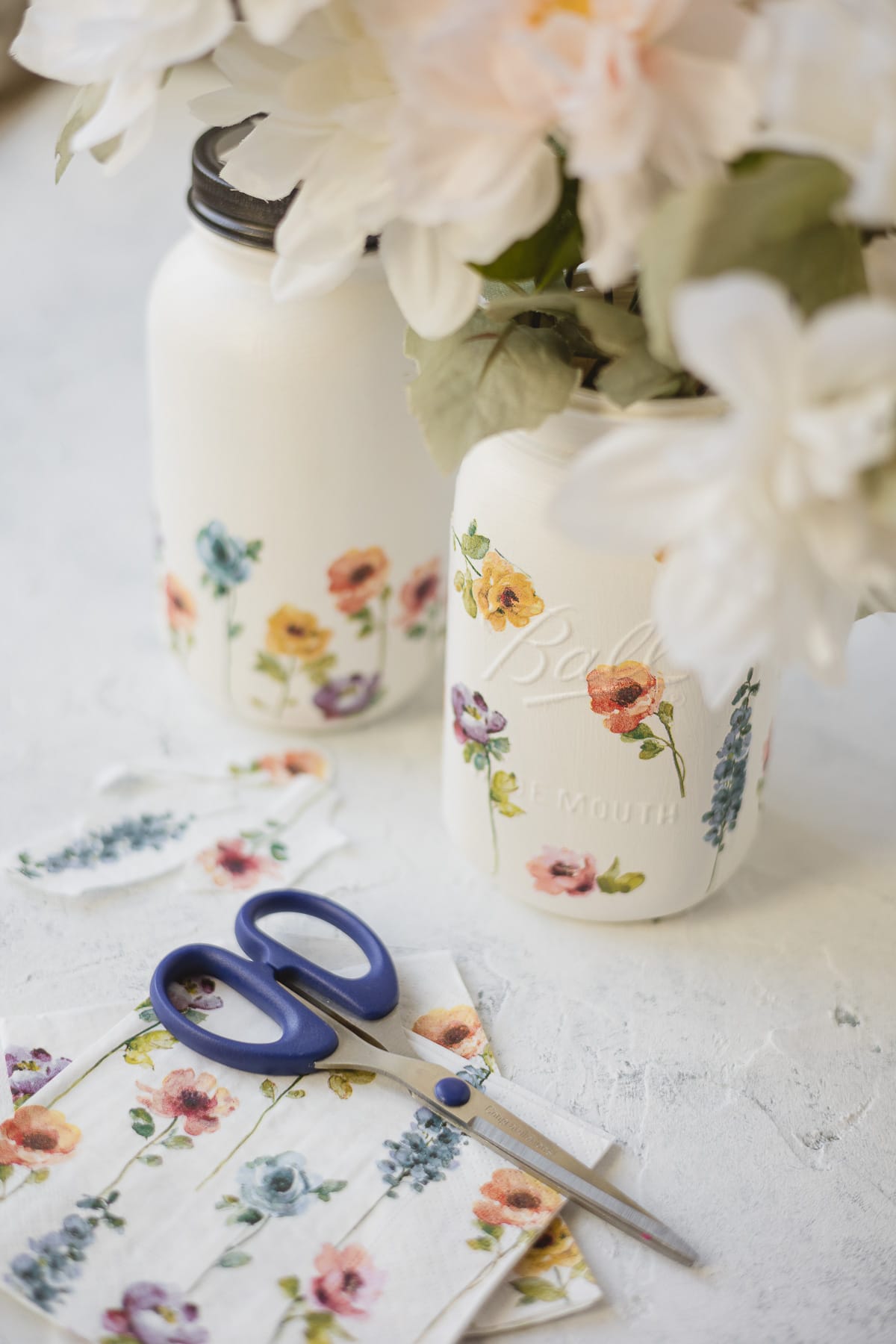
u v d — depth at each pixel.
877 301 0.32
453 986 0.47
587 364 0.40
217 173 0.49
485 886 0.53
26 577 0.67
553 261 0.35
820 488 0.27
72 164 1.00
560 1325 0.37
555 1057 0.46
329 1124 0.42
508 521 0.43
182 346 0.51
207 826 0.54
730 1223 0.41
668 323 0.29
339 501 0.53
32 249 0.92
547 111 0.29
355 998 0.45
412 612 0.57
